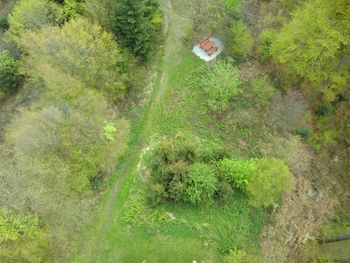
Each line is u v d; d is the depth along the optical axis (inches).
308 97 1673.2
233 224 1389.0
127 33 1489.9
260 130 1581.0
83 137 1384.1
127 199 1403.8
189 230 1358.3
